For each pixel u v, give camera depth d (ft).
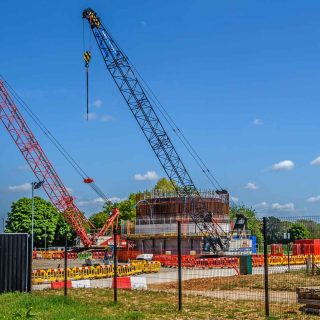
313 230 79.56
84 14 269.64
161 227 308.81
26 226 427.74
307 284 122.93
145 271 194.70
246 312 69.36
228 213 313.73
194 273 189.98
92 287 116.98
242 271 177.78
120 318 62.13
